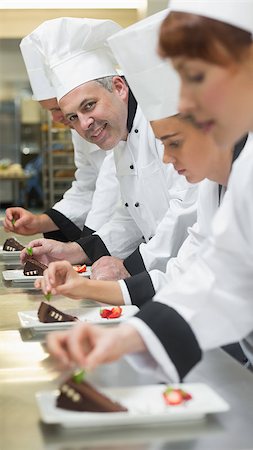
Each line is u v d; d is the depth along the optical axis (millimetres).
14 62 8297
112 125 2137
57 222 2885
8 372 1117
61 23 2145
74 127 2217
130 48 1340
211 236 1065
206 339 1033
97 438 866
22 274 1986
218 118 899
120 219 2369
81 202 2926
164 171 2111
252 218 1015
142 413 909
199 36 853
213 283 1043
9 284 1902
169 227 1913
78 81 2115
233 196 1025
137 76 1355
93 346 967
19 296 1735
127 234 2352
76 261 2303
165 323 1013
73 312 1509
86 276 2014
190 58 863
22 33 4820
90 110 2119
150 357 1028
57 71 2143
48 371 1120
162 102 1327
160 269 1919
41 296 1729
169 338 1006
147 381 1069
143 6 3812
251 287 1053
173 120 1120
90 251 2322
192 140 1130
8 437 870
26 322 1382
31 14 4766
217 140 936
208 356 1199
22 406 973
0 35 4777
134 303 1560
